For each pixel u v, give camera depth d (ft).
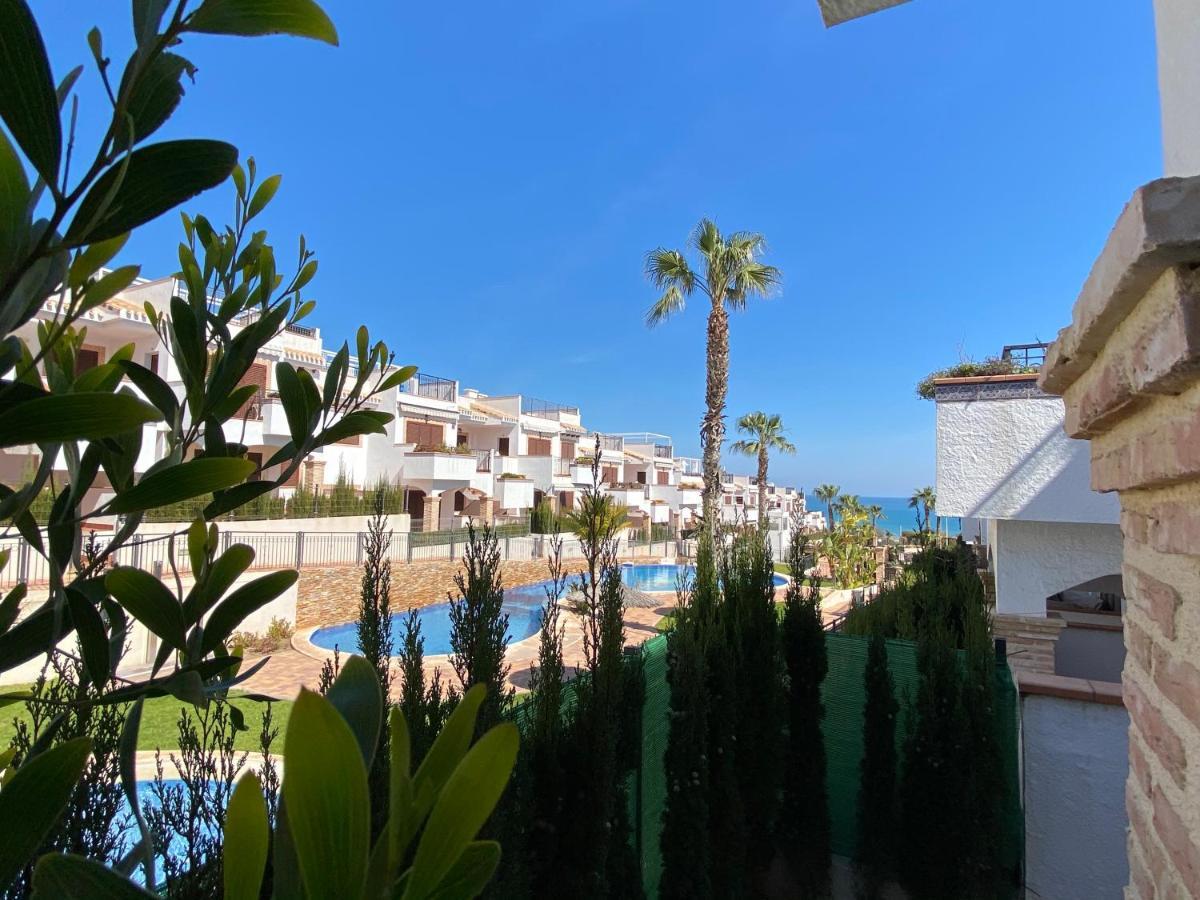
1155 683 5.67
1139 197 3.56
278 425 73.87
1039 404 19.07
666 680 15.24
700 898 13.67
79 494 3.89
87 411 2.20
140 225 2.48
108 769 6.23
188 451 4.98
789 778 17.60
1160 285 3.85
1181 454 4.15
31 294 2.75
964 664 16.55
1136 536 6.20
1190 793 4.77
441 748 2.34
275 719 27.66
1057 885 13.88
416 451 99.14
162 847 6.56
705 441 55.88
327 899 1.85
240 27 2.59
